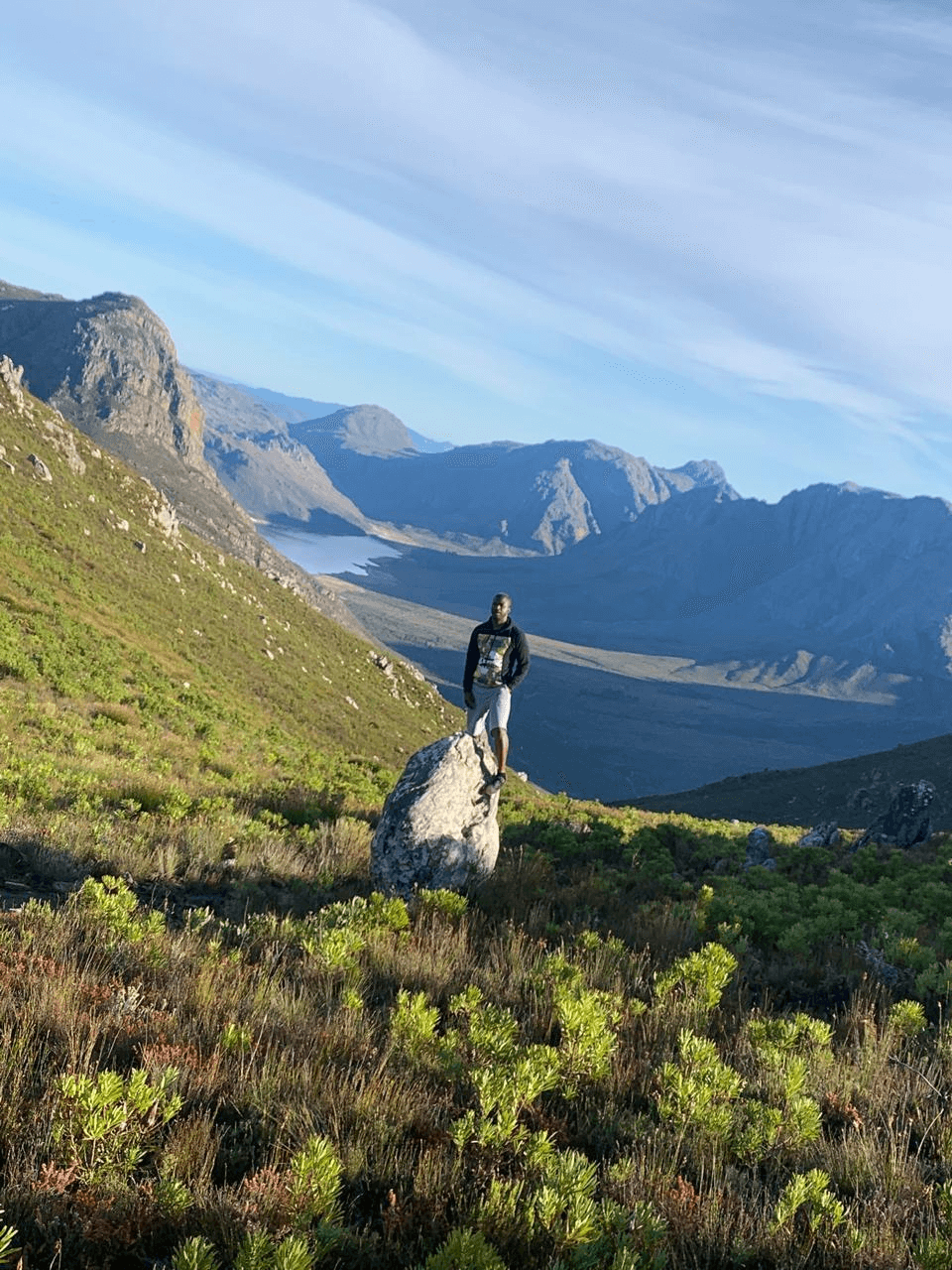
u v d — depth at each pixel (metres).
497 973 6.54
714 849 18.14
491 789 10.00
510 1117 3.68
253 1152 3.42
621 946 7.53
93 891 6.31
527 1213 3.12
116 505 77.69
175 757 19.16
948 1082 5.30
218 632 68.75
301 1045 4.53
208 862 9.28
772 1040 5.54
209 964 5.48
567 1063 4.75
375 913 7.27
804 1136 4.23
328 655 90.81
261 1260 2.59
